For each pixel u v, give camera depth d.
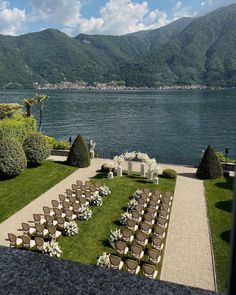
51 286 3.48
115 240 20.94
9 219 25.05
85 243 21.25
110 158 43.75
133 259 19.02
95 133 88.75
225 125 102.12
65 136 84.00
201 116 124.94
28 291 3.44
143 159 34.25
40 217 23.34
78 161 38.19
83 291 3.40
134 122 109.69
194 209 26.48
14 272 3.69
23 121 44.28
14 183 32.94
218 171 34.28
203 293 3.32
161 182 33.22
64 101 199.75
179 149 71.25
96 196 27.50
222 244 21.00
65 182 33.53
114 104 177.38
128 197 29.25
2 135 39.03
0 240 21.62
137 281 3.49
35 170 36.75
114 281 3.50
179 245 20.80
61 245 20.98
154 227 23.44
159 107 160.62
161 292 3.34
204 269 18.27
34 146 36.91
